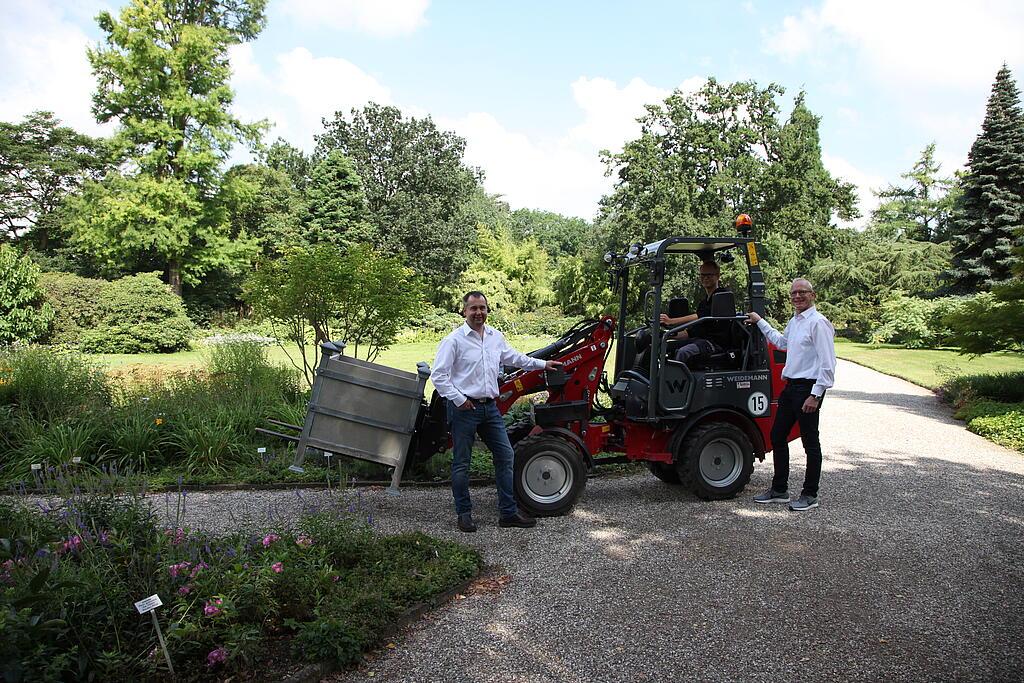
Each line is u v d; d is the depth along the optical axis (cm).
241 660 308
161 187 3161
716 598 398
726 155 3581
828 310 3425
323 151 4484
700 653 336
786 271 3291
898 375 1633
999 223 3178
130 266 3341
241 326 3353
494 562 454
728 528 525
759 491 633
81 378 866
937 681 310
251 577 342
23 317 2200
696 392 594
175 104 3155
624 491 635
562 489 558
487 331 527
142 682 290
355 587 370
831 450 810
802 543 489
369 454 530
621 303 667
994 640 348
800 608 384
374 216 4172
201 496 609
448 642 345
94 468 639
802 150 3491
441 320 3434
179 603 320
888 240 3847
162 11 3123
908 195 4747
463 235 4278
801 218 3412
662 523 538
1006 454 788
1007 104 3241
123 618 314
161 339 2408
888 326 2748
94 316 2402
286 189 4469
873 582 420
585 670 320
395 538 455
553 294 3759
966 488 638
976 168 3266
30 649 276
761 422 615
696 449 587
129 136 3203
